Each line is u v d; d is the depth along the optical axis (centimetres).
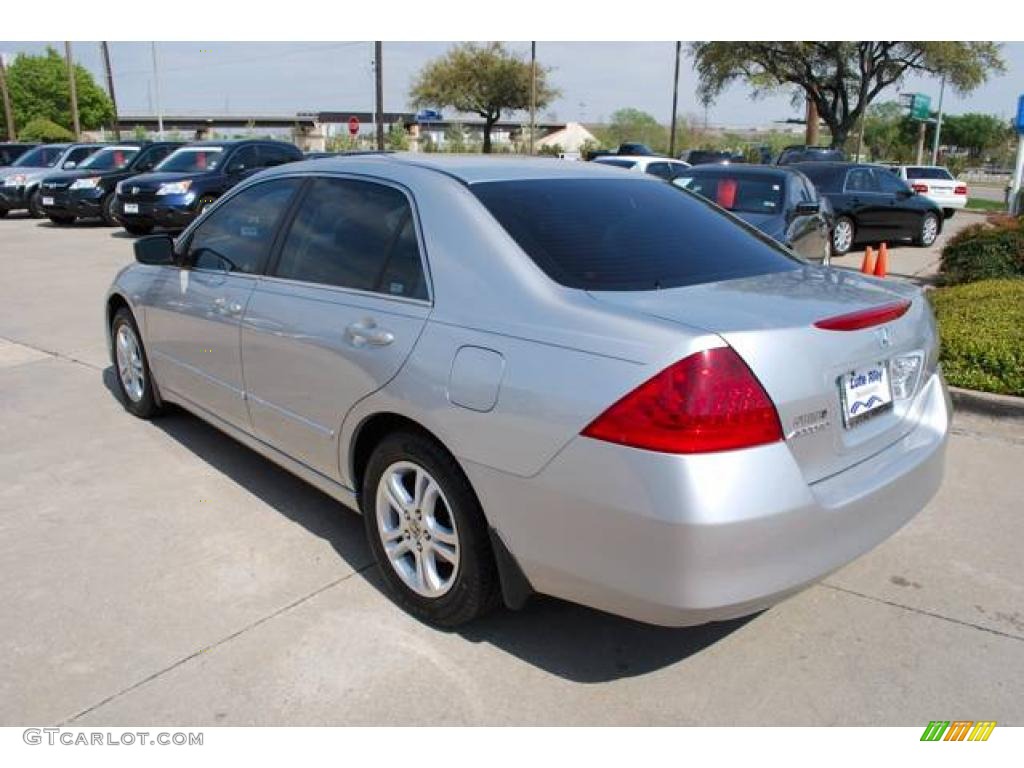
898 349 293
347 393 329
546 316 269
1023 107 1269
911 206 1513
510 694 282
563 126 7425
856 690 286
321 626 318
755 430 240
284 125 10038
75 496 429
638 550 244
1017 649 307
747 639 313
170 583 347
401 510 319
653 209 348
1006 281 746
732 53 3616
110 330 559
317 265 363
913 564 366
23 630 315
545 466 258
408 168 343
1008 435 516
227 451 489
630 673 294
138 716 271
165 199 1495
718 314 258
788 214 902
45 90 6191
